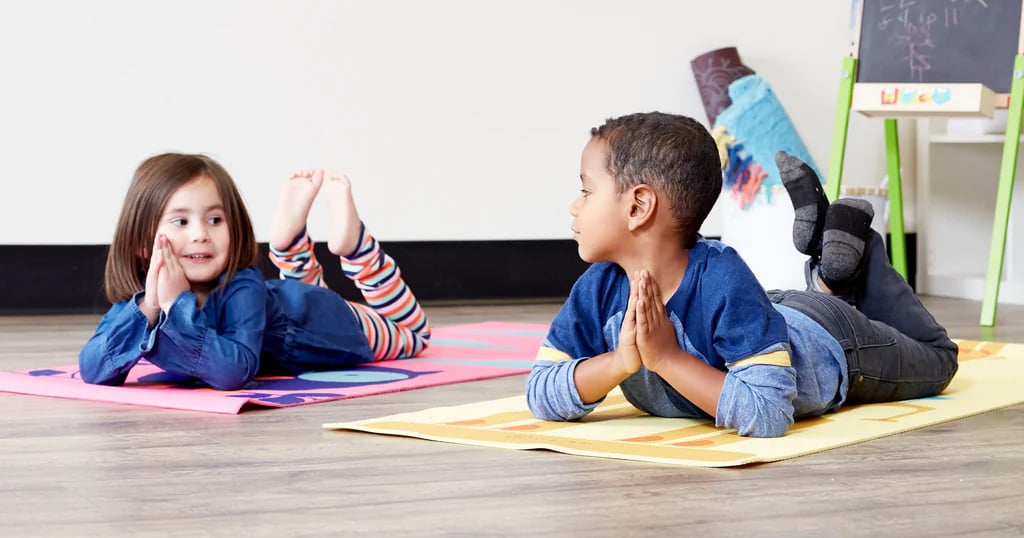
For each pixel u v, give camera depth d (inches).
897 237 149.0
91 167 134.0
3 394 70.9
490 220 153.3
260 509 41.3
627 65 159.2
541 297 156.2
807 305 60.1
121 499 43.0
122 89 134.7
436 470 47.4
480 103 151.7
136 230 70.8
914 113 131.3
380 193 147.8
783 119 154.6
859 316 61.9
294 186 90.8
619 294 55.7
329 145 144.8
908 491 43.6
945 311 135.4
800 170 69.4
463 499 42.5
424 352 94.0
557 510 40.8
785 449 50.5
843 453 50.9
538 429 55.8
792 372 53.6
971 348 92.4
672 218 53.0
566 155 156.6
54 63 131.8
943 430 57.1
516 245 154.8
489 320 126.9
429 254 150.6
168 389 71.4
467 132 151.4
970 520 39.4
